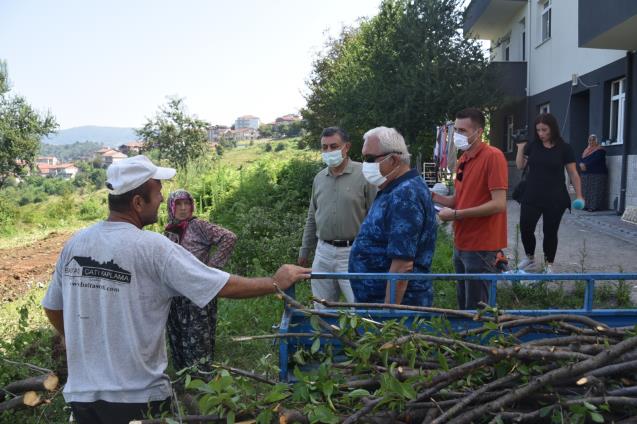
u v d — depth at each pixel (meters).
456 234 4.69
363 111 19.50
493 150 4.47
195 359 4.42
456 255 4.76
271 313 6.32
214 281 2.55
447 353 2.63
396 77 18.50
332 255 4.87
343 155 4.82
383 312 2.97
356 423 2.25
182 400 3.04
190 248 4.63
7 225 24.78
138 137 49.09
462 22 18.67
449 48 18.33
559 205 6.61
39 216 26.88
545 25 17.66
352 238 4.84
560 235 9.85
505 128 20.56
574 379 2.33
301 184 13.72
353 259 3.68
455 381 2.41
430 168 18.62
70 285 2.57
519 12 19.98
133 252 2.52
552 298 6.34
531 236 6.84
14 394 3.70
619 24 9.97
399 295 3.27
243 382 2.39
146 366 2.56
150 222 2.73
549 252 6.80
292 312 2.88
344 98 20.19
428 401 2.37
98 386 2.49
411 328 2.77
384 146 3.53
